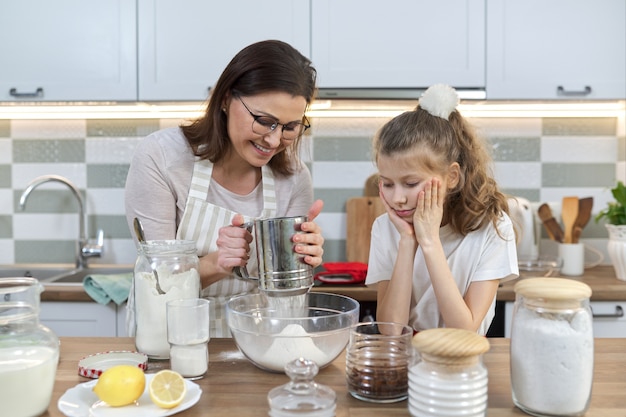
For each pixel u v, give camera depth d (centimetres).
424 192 127
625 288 205
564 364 80
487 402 87
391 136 129
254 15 219
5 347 83
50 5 219
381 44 220
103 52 220
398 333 93
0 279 88
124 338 123
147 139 149
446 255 144
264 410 84
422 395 79
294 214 160
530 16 220
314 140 258
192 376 96
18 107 243
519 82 221
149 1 218
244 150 133
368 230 254
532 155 260
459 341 78
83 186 260
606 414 83
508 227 141
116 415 81
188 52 219
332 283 212
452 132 133
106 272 248
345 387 94
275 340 97
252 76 124
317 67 220
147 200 145
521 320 85
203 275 137
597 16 219
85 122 259
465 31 220
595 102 233
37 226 261
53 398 90
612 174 260
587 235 262
